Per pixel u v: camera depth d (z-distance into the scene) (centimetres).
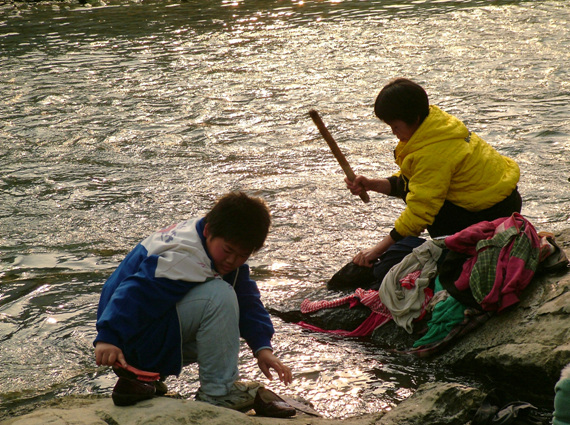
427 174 612
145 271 431
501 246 571
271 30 2100
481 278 559
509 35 1934
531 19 2141
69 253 771
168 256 436
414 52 1773
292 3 2547
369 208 885
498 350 525
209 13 2386
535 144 1090
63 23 2272
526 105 1306
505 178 625
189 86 1520
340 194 929
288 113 1314
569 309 532
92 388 520
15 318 632
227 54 1808
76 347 582
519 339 530
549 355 501
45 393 514
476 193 619
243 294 477
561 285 560
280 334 613
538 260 574
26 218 866
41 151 1129
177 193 943
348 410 491
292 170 1026
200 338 447
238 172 1021
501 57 1691
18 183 987
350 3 2530
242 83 1534
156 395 469
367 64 1669
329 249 777
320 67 1653
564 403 403
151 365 441
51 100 1427
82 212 882
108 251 777
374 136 1172
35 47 1938
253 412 474
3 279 710
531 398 515
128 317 420
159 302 431
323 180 980
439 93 1406
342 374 543
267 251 774
